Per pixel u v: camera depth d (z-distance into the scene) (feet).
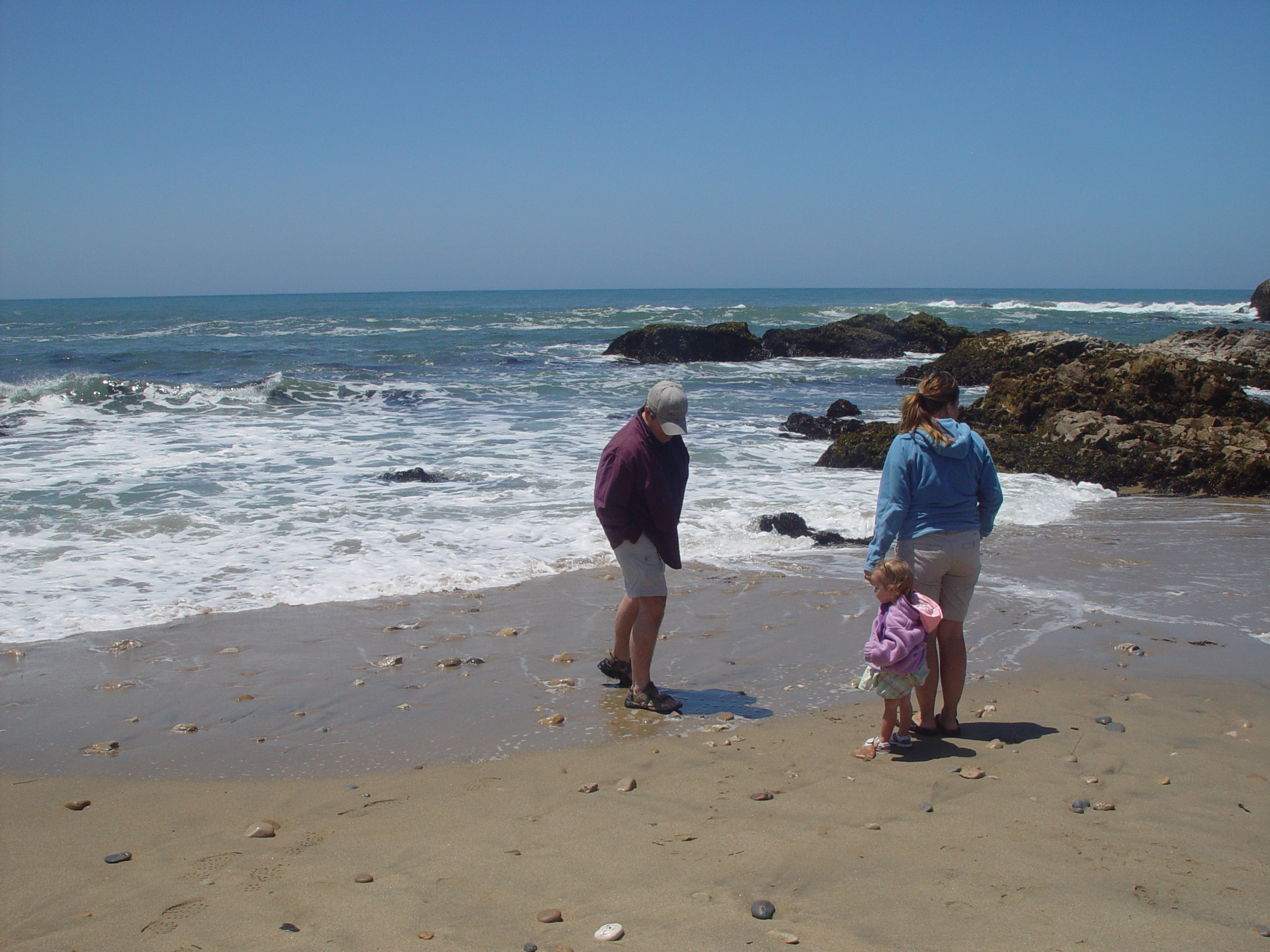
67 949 8.87
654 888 9.84
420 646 18.86
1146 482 38.75
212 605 21.29
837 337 106.01
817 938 8.79
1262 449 38.60
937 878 9.90
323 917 9.36
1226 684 16.66
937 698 15.93
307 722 15.11
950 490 13.67
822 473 38.99
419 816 11.80
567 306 287.48
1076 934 8.78
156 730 14.79
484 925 9.14
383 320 166.40
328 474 37.19
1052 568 24.95
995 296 527.81
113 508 30.58
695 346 99.45
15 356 91.97
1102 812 11.56
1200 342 88.84
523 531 28.32
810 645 19.06
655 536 15.62
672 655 18.52
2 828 11.56
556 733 14.69
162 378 76.02
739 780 12.76
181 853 10.87
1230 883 9.73
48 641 18.95
